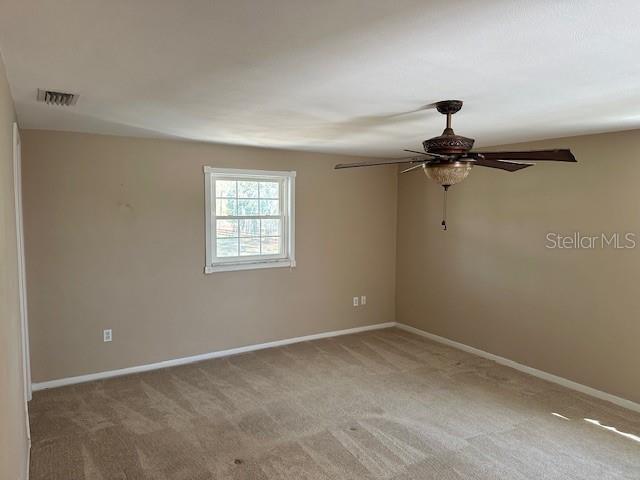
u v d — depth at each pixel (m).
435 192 5.64
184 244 4.75
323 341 5.63
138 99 2.77
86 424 3.44
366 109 2.97
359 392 4.09
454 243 5.41
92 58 2.00
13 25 1.63
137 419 3.53
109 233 4.35
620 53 1.87
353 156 5.80
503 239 4.82
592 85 2.37
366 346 5.44
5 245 1.99
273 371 4.59
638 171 3.69
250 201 5.23
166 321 4.71
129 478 2.77
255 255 5.30
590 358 4.07
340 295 5.89
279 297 5.41
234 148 4.95
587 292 4.08
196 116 3.28
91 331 4.33
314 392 4.08
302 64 2.05
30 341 4.04
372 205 6.05
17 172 3.23
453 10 1.47
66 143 4.10
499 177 4.84
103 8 1.48
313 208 5.58
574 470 2.90
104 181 4.30
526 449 3.14
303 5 1.44
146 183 4.50
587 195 4.05
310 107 2.93
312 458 3.01
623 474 2.86
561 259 4.28
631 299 3.77
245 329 5.20
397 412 3.69
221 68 2.12
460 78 2.25
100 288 4.35
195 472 2.84
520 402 3.90
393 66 2.06
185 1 1.42
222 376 4.45
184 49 1.87
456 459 3.01
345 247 5.87
